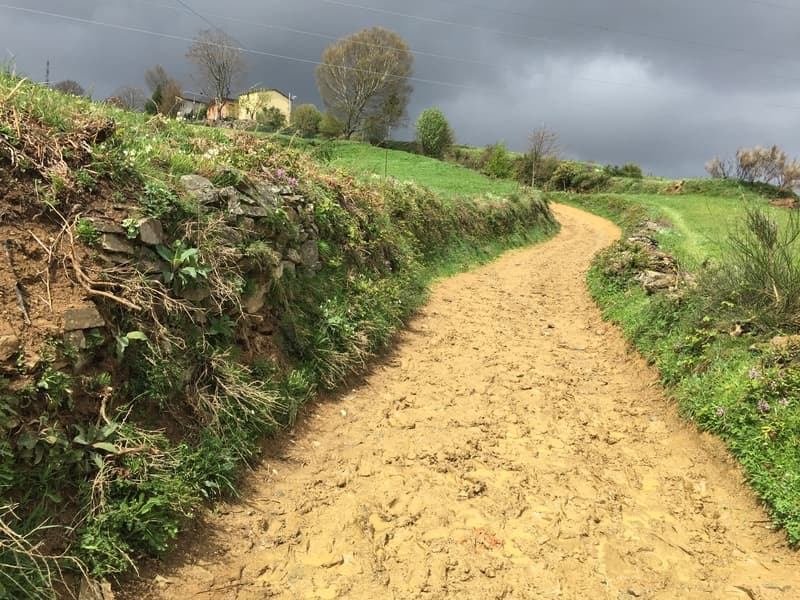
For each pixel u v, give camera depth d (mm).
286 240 6133
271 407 4688
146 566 3104
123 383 3592
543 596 3338
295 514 3908
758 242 6543
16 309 3158
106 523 3002
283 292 5719
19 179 3648
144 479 3307
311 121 40906
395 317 8188
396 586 3328
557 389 6621
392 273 9359
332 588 3266
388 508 4105
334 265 7191
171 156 5156
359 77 46031
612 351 8031
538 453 5094
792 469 4156
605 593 3400
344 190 8750
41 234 3537
